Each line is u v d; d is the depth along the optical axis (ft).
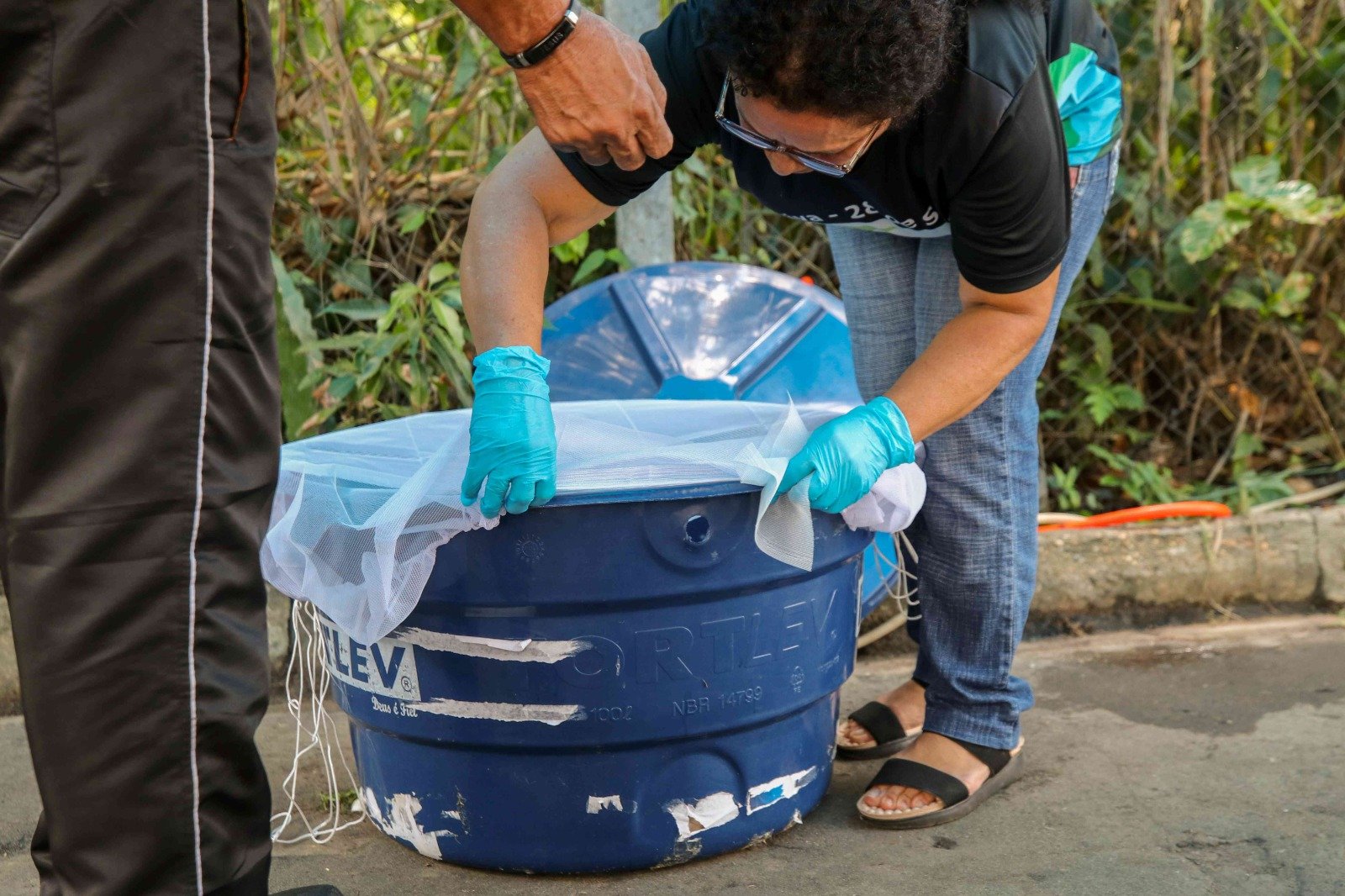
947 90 4.21
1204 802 5.61
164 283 2.87
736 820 5.07
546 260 4.85
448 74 8.14
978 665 5.67
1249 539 8.44
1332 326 9.78
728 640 4.69
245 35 2.96
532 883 4.98
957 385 4.78
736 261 9.03
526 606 4.47
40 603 2.92
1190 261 8.71
